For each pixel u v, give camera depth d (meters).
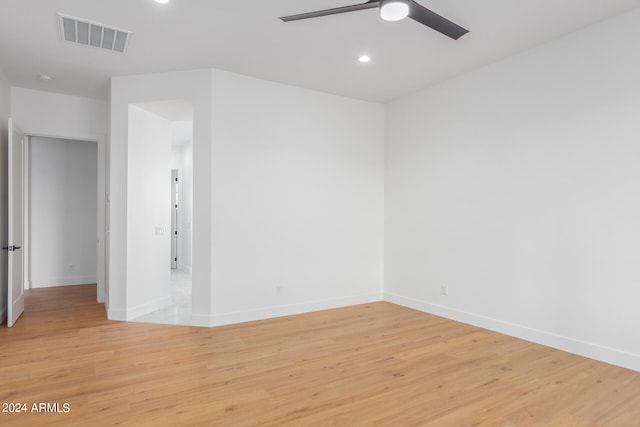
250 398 2.53
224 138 4.17
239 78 4.26
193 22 3.11
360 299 5.20
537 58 3.60
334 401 2.49
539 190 3.59
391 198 5.29
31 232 6.05
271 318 4.47
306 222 4.75
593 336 3.21
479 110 4.12
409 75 4.33
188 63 3.95
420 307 4.83
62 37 3.35
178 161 8.48
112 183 4.28
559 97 3.43
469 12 2.98
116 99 4.26
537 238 3.60
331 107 4.96
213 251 4.11
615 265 3.08
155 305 4.80
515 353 3.34
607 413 2.36
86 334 3.81
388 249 5.34
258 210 4.40
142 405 2.43
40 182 6.11
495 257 3.96
